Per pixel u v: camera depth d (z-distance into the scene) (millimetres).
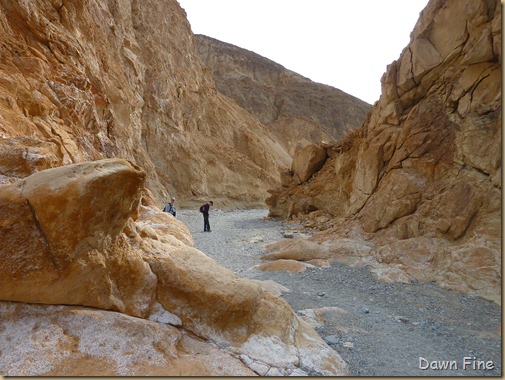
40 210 3619
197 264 4918
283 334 4547
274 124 72312
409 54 11977
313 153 21531
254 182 38688
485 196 8992
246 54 89188
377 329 5723
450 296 7332
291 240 12656
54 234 3652
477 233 8664
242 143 44688
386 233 10953
